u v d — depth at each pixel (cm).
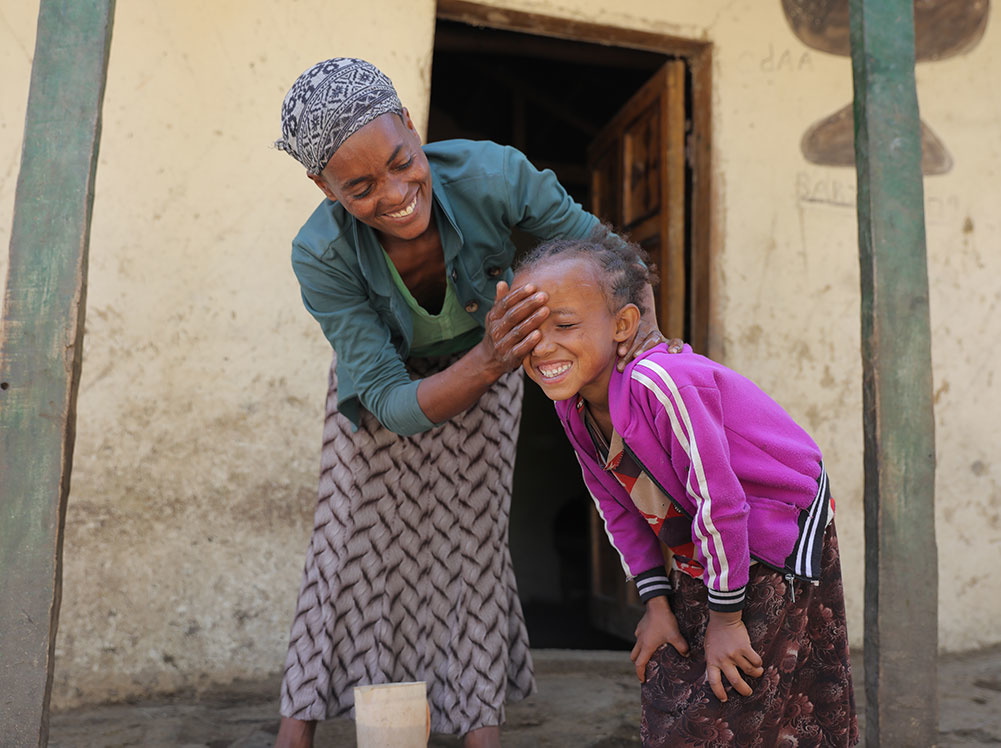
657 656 172
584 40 361
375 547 208
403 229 175
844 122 375
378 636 208
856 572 362
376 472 209
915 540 205
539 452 642
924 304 212
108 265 297
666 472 164
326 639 205
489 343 168
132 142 302
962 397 376
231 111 312
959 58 386
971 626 368
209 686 295
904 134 217
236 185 311
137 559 293
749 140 363
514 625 223
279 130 317
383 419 190
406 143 168
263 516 306
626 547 183
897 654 201
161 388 300
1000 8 393
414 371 218
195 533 299
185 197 306
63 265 175
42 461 171
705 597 169
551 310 156
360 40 324
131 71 303
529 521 634
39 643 168
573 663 330
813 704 173
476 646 207
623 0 351
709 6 361
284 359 312
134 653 289
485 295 201
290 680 206
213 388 305
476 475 213
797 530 163
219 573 300
